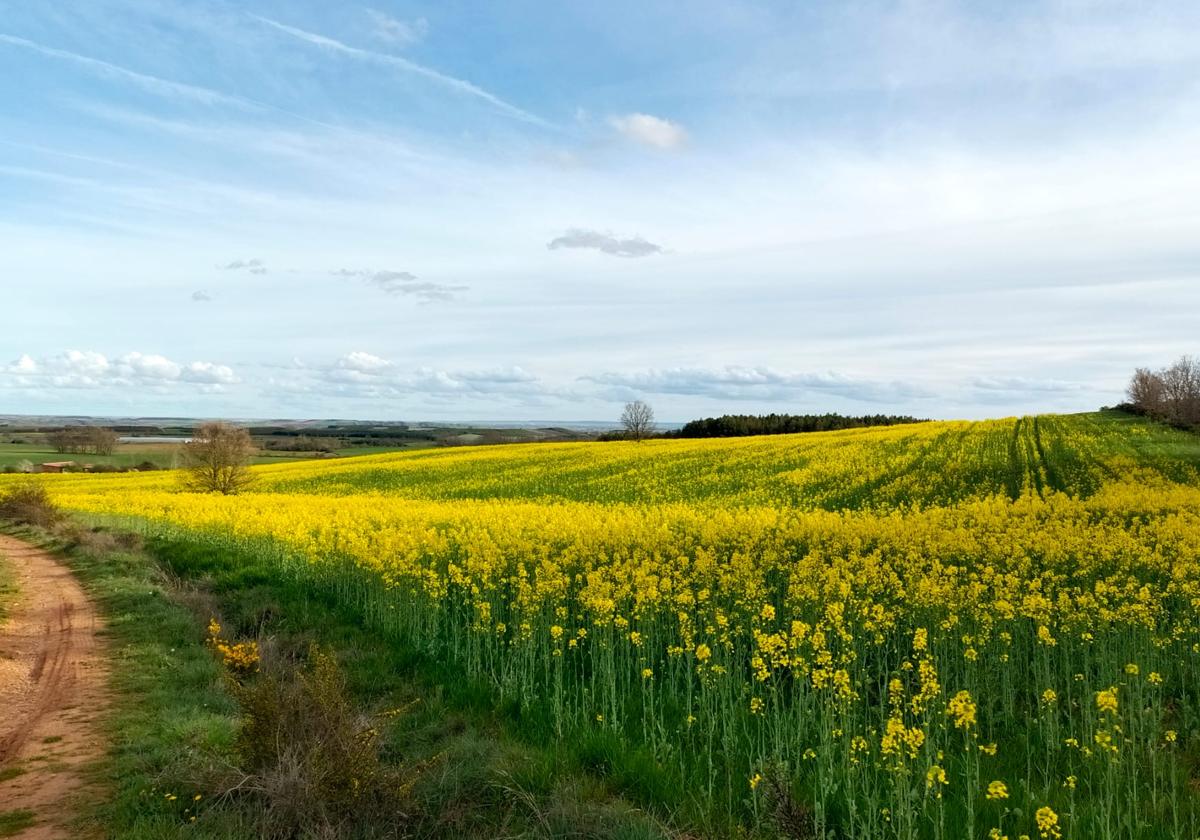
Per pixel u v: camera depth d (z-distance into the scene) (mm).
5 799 7145
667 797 6984
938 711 8602
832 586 11750
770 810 6680
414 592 13766
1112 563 14641
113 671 11375
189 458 47844
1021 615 10922
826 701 7957
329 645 12156
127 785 7293
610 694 9758
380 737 8195
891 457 40719
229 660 10719
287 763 6500
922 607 11570
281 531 22297
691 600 11031
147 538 26703
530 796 6738
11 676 11117
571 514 25281
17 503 36250
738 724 8883
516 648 11023
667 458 48438
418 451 73312
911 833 6070
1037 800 6762
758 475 37500
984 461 38062
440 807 6797
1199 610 11016
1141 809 6840
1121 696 9188
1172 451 41219
